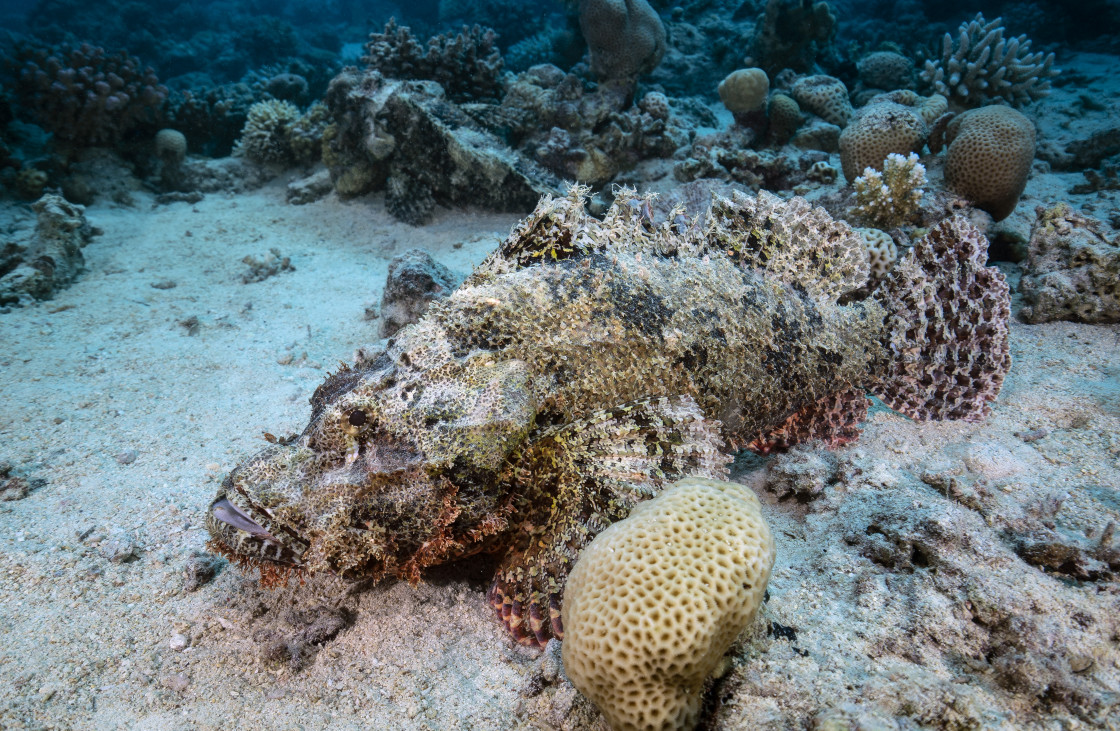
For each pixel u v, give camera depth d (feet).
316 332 1.14
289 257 1.50
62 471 0.70
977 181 1.19
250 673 0.46
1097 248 0.89
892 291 0.70
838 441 0.67
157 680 0.45
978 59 1.70
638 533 0.39
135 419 0.82
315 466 0.45
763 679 0.39
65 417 0.82
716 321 0.56
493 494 0.47
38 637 0.48
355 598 0.53
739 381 0.58
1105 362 0.78
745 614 0.37
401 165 1.69
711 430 0.51
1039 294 0.92
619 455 0.49
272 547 0.45
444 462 0.44
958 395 0.68
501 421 0.46
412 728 0.42
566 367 0.50
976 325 0.68
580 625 0.37
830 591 0.48
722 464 0.51
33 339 1.08
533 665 0.46
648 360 0.53
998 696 0.38
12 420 0.80
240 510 0.45
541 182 1.62
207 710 0.43
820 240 0.64
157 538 0.60
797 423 0.67
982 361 0.68
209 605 0.52
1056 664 0.38
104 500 0.65
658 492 0.48
